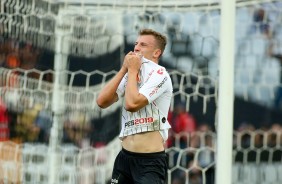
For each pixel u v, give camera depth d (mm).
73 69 22062
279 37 22594
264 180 22484
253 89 22625
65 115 21844
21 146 21453
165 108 14656
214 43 22375
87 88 22047
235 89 22641
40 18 21953
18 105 21500
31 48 21781
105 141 21906
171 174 22047
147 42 14875
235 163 22531
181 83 22297
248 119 22578
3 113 21344
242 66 22625
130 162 14570
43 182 21578
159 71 14461
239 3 22625
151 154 14391
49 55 21953
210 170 22078
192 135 22172
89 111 21953
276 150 22516
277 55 22578
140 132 14414
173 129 22188
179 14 22469
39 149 21594
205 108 22266
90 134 21891
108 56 22203
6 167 21328
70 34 22156
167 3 22453
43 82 21797
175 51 22375
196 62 22391
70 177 21703
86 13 22250
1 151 21281
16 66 21562
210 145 22141
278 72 22594
